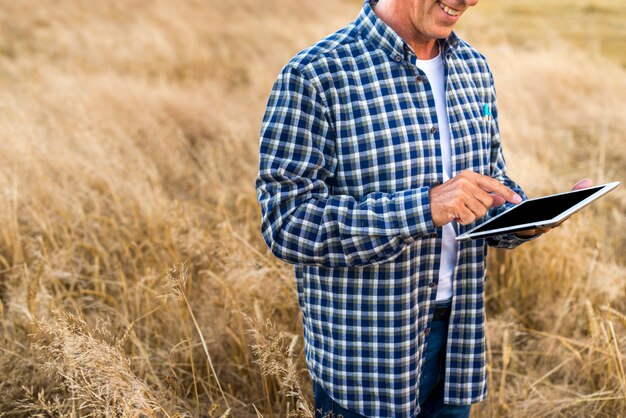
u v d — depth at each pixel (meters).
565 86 7.29
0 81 7.36
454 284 1.55
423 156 1.43
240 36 11.52
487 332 2.83
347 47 1.44
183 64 9.12
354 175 1.42
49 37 10.16
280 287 2.64
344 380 1.51
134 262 3.04
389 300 1.45
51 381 2.30
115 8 13.20
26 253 3.30
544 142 5.43
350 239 1.33
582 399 2.35
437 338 1.60
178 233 2.84
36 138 4.22
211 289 2.80
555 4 15.48
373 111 1.41
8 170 3.89
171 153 4.79
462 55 1.59
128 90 6.31
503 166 1.78
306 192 1.39
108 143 4.38
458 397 1.62
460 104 1.53
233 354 2.57
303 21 14.16
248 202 3.94
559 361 2.73
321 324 1.52
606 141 5.63
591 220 3.75
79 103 5.39
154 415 1.75
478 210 1.27
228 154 4.86
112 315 2.71
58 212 3.56
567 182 4.84
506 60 8.11
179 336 2.61
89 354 1.71
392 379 1.48
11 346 2.43
